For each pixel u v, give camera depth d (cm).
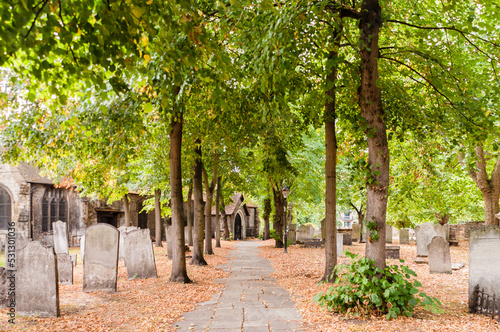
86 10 403
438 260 1290
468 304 763
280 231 2758
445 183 1878
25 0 340
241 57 867
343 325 673
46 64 426
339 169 2583
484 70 948
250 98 959
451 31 902
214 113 1035
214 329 685
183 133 1435
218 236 2922
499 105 915
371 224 780
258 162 2139
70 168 1502
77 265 1675
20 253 802
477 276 747
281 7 714
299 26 684
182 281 1214
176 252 1238
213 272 1469
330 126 1127
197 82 817
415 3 963
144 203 3067
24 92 941
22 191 2939
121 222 3725
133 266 1294
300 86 895
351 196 2767
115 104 1041
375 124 804
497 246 720
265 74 684
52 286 788
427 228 1716
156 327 702
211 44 516
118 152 1108
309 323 707
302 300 912
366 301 745
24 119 1105
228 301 931
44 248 793
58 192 3228
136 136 1124
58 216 3219
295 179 2375
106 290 1051
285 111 769
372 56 801
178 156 1254
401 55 979
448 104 993
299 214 5891
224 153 2106
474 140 966
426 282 1116
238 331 669
